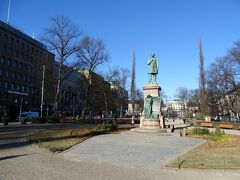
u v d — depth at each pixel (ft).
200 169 39.63
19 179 30.63
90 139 76.59
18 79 288.30
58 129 105.91
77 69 189.06
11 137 74.18
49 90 199.31
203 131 95.76
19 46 293.23
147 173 37.09
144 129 102.94
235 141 74.74
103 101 247.50
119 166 41.39
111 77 232.32
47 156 47.19
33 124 152.46
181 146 65.51
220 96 219.20
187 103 422.82
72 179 31.86
